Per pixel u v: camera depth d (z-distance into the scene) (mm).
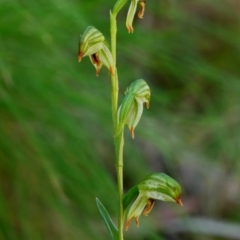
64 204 416
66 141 405
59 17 406
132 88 281
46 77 402
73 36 423
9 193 433
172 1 515
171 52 468
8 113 410
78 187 413
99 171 410
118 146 281
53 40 404
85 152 412
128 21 287
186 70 486
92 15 432
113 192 416
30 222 427
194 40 543
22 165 413
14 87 397
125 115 280
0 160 408
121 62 454
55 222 441
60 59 404
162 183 278
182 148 472
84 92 416
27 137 404
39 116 401
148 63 474
